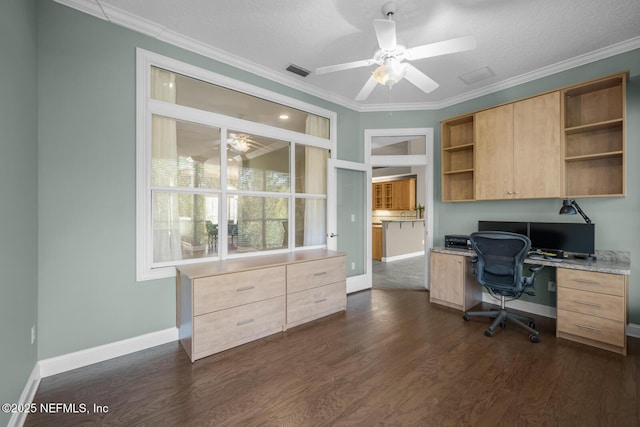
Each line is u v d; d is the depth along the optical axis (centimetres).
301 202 367
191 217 272
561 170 275
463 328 278
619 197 264
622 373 198
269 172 331
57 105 201
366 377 196
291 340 253
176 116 258
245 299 245
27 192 172
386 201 848
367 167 420
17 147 155
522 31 243
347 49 277
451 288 338
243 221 309
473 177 352
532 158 292
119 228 226
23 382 164
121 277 227
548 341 248
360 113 426
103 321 220
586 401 169
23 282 164
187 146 270
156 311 245
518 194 301
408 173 810
